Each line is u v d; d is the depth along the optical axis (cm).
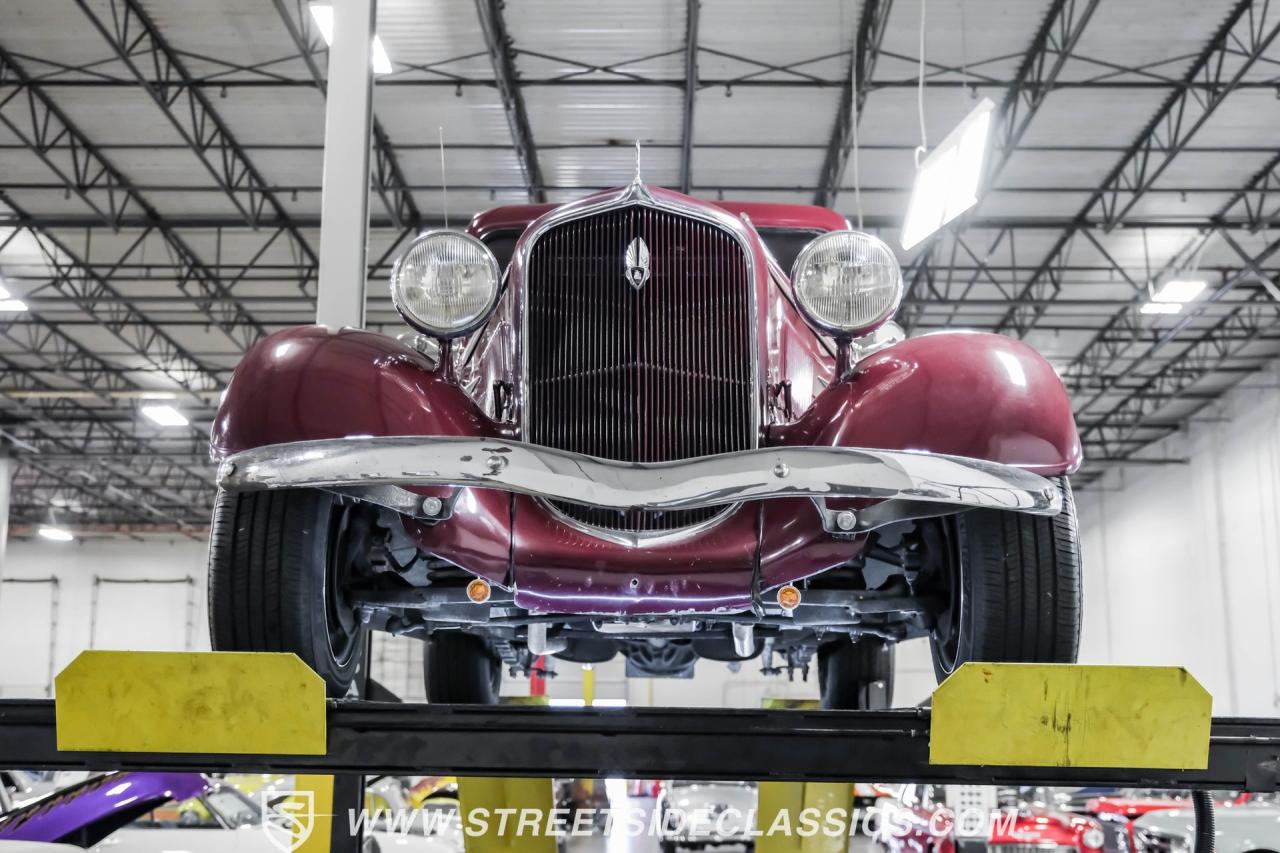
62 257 1584
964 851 376
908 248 910
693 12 994
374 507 261
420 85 1140
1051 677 162
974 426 226
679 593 241
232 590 236
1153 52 1080
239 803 753
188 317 1795
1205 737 161
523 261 262
